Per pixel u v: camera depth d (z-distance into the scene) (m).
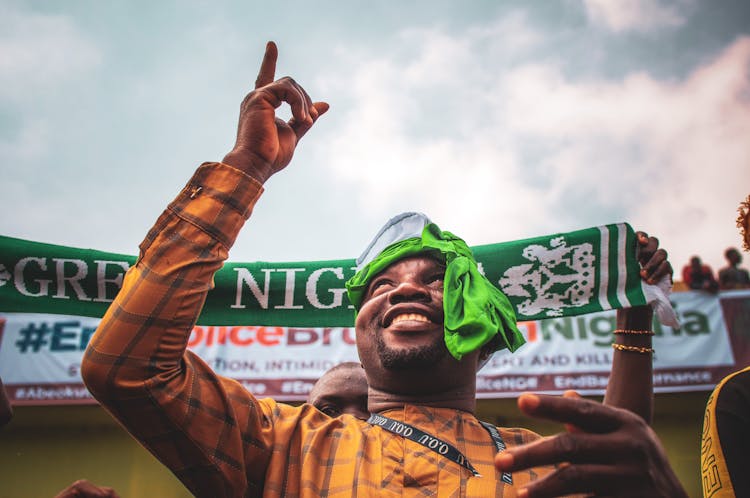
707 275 9.84
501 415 10.04
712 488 1.96
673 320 2.70
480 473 1.93
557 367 9.52
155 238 1.88
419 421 2.08
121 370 1.77
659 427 10.17
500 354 9.66
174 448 1.89
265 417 2.11
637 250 2.82
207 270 1.86
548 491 1.33
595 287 2.79
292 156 2.12
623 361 2.67
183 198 1.92
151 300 1.80
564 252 2.86
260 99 2.06
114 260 2.84
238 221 1.93
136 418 1.83
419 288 2.24
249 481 2.02
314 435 2.06
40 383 9.81
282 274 2.92
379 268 2.37
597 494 1.35
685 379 9.44
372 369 2.23
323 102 2.24
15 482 10.57
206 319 2.86
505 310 2.40
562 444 1.33
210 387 1.96
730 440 1.94
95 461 10.74
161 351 1.80
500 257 2.89
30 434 10.82
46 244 2.83
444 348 2.17
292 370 9.58
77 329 10.06
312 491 1.91
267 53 2.17
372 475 1.92
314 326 2.85
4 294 2.75
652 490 1.34
